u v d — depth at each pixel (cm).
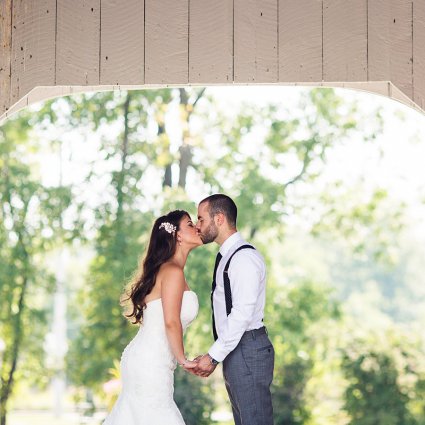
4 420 1298
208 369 505
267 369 511
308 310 1366
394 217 1491
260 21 503
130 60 503
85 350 1294
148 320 525
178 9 504
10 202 1320
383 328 1222
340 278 2230
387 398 1156
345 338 1242
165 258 528
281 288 1383
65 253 1583
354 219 1447
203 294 1267
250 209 1366
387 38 502
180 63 502
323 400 1196
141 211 1310
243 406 505
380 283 2280
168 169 1362
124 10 504
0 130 1340
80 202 1315
